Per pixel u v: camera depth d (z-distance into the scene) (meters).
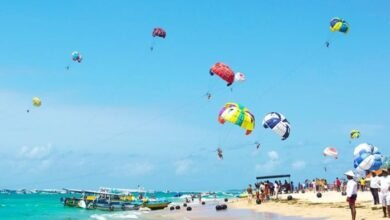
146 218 45.53
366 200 36.38
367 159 33.88
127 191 75.31
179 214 48.50
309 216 31.31
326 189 66.31
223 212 44.97
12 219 53.97
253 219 32.97
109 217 49.44
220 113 33.91
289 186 64.38
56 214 60.12
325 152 50.72
